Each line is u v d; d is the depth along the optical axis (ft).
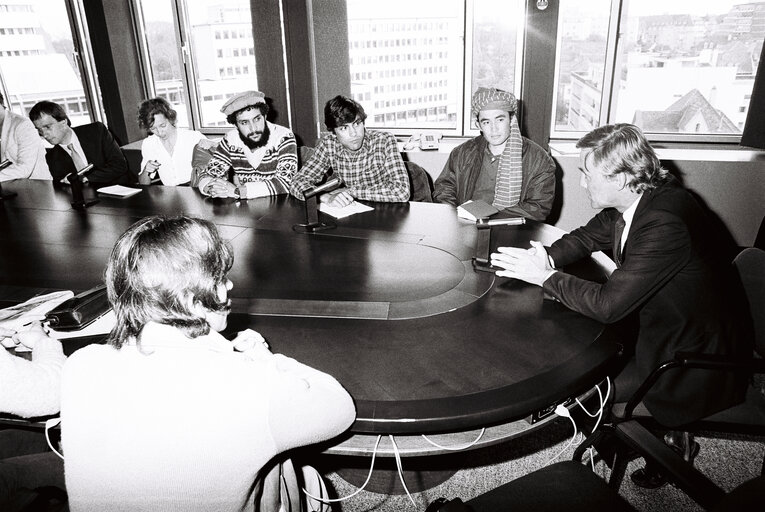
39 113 10.49
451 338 4.39
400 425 3.53
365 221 7.19
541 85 11.89
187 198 8.61
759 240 8.77
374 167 8.77
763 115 10.36
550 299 4.99
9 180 10.30
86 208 8.25
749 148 11.55
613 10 11.44
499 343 4.31
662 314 4.85
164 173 11.66
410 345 4.31
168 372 2.64
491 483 6.09
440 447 3.77
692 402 4.73
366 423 3.54
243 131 8.94
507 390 3.74
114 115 14.87
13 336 4.33
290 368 3.31
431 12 12.47
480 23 12.33
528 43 11.65
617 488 5.12
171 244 2.86
